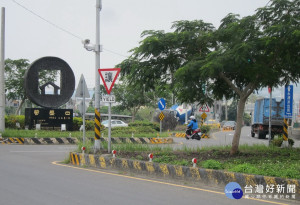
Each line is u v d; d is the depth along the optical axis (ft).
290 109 53.98
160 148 47.03
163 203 24.47
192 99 43.60
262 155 41.01
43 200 24.89
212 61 32.91
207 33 38.83
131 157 40.04
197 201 25.16
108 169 39.17
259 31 36.19
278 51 36.32
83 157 42.14
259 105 101.04
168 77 42.68
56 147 65.87
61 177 33.81
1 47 76.64
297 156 38.65
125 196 26.40
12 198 25.32
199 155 41.27
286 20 35.12
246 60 33.32
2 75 76.69
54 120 94.27
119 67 42.80
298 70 39.14
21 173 35.55
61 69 96.17
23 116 101.65
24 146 66.69
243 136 115.34
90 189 28.66
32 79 92.02
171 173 33.40
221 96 45.98
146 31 39.73
